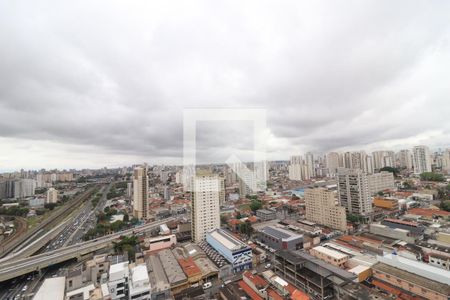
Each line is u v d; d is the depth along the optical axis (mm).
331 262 56219
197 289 48438
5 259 74938
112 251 79938
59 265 72375
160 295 46062
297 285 49281
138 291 44312
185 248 70812
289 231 75000
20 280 63906
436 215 87000
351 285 43469
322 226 89250
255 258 62625
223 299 46344
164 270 56719
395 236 71000
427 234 71625
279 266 55500
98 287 48094
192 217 80625
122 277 46031
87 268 52562
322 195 91000
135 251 73812
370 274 50031
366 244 66938
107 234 98500
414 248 61625
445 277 41844
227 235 70375
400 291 43750
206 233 77500
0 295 56719
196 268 56094
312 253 61438
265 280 49656
